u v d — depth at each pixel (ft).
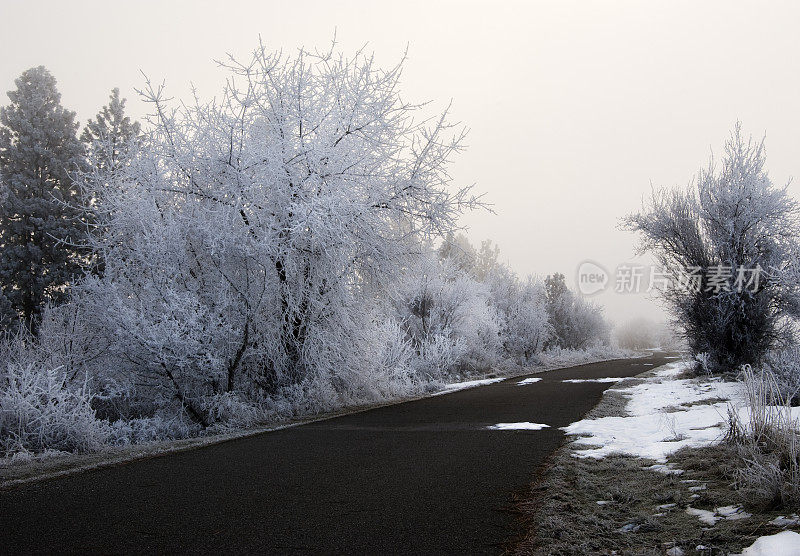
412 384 65.21
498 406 47.29
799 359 42.86
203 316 42.22
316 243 47.42
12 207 68.28
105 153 49.44
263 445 30.73
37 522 16.97
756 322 56.90
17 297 65.57
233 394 43.04
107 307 41.42
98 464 25.66
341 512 17.93
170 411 42.86
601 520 17.13
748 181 57.00
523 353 118.83
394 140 51.31
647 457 25.08
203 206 46.62
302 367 49.14
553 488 20.58
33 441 31.37
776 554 12.92
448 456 26.71
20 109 73.46
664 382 59.11
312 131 49.49
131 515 17.66
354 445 30.25
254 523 16.83
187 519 17.24
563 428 34.45
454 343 85.05
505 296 128.67
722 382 50.98
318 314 49.96
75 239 68.54
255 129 49.62
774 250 56.18
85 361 43.91
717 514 16.80
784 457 18.93
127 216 44.68
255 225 46.19
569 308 159.74
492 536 15.67
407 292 85.35
